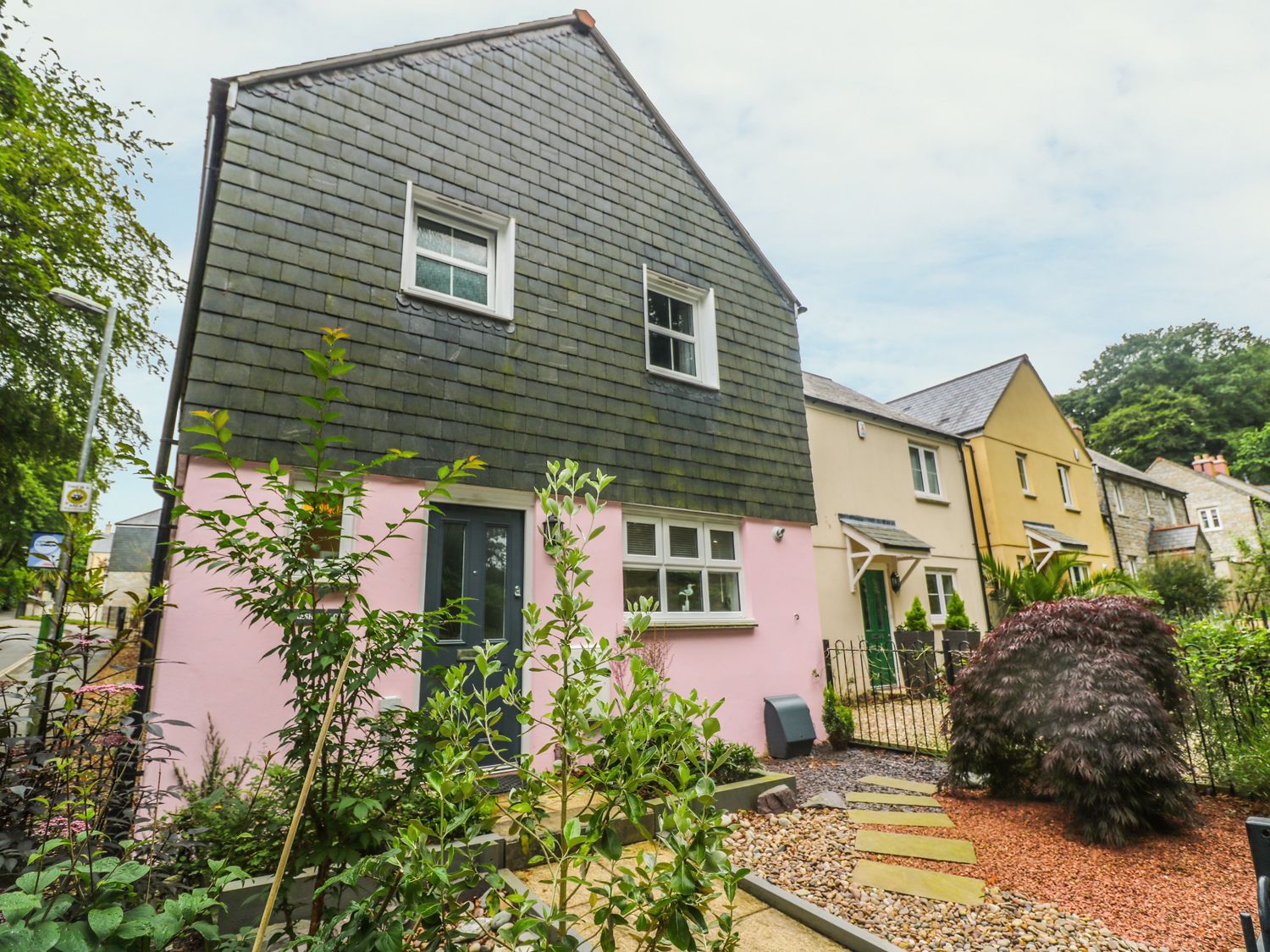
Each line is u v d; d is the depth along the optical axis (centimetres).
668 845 180
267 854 304
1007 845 427
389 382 545
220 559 262
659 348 789
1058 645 477
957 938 309
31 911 160
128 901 184
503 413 607
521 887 349
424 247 621
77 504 549
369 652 256
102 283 1591
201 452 447
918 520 1324
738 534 788
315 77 572
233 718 429
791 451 869
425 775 225
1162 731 433
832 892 360
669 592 709
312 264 529
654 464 714
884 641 1145
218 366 468
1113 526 2189
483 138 670
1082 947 300
